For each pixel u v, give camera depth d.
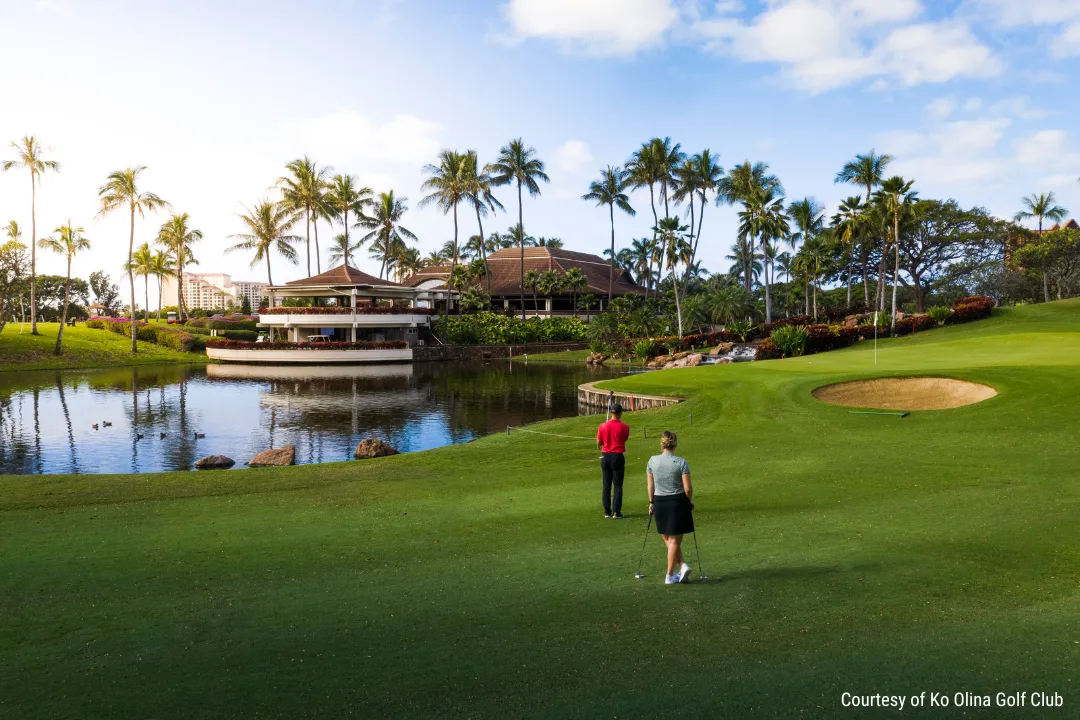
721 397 25.36
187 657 5.63
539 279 96.44
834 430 18.61
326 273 78.00
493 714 4.54
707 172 73.12
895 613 6.05
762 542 8.62
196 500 12.55
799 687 4.77
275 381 50.94
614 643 5.63
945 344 36.81
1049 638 5.42
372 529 10.10
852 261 83.38
